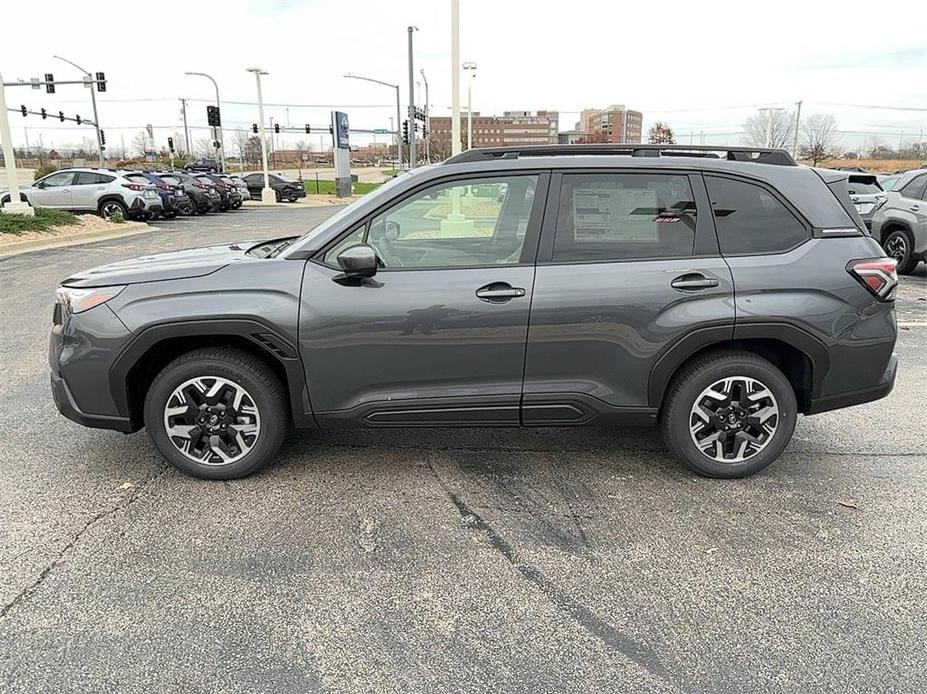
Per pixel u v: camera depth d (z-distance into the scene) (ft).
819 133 217.15
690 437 12.71
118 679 7.99
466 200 12.18
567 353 12.09
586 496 12.39
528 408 12.35
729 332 12.01
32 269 39.50
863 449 14.49
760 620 9.07
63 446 14.44
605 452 14.23
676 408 12.59
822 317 12.07
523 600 9.48
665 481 12.96
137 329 11.84
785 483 12.92
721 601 9.46
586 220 12.16
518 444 14.62
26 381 18.76
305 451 14.20
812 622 9.02
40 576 9.93
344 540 10.95
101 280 12.36
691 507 12.01
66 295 12.36
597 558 10.49
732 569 10.21
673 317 11.95
